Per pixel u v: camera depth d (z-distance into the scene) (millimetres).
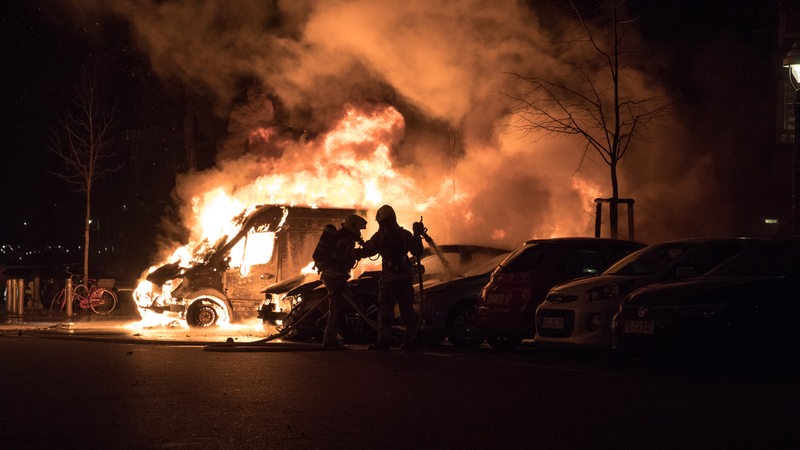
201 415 7289
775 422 7012
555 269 13047
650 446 6184
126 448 6129
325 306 14672
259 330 17859
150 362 10875
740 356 9703
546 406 7727
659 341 10141
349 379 9352
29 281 26859
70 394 8344
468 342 14148
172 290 18750
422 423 6973
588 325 11578
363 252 12727
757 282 9914
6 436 6504
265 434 6570
